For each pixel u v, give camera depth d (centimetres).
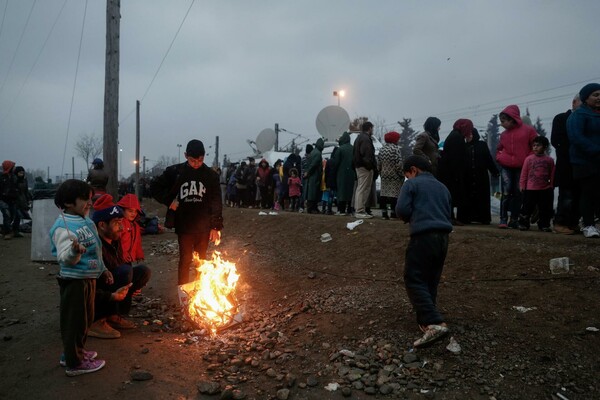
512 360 355
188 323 479
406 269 392
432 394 322
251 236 921
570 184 603
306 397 327
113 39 998
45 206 788
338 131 1614
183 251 539
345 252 675
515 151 693
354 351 388
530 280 470
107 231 423
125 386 333
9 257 829
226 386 340
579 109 552
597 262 474
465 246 574
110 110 993
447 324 412
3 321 480
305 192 1116
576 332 377
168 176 541
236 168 1733
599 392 315
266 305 552
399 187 811
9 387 335
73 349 341
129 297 484
